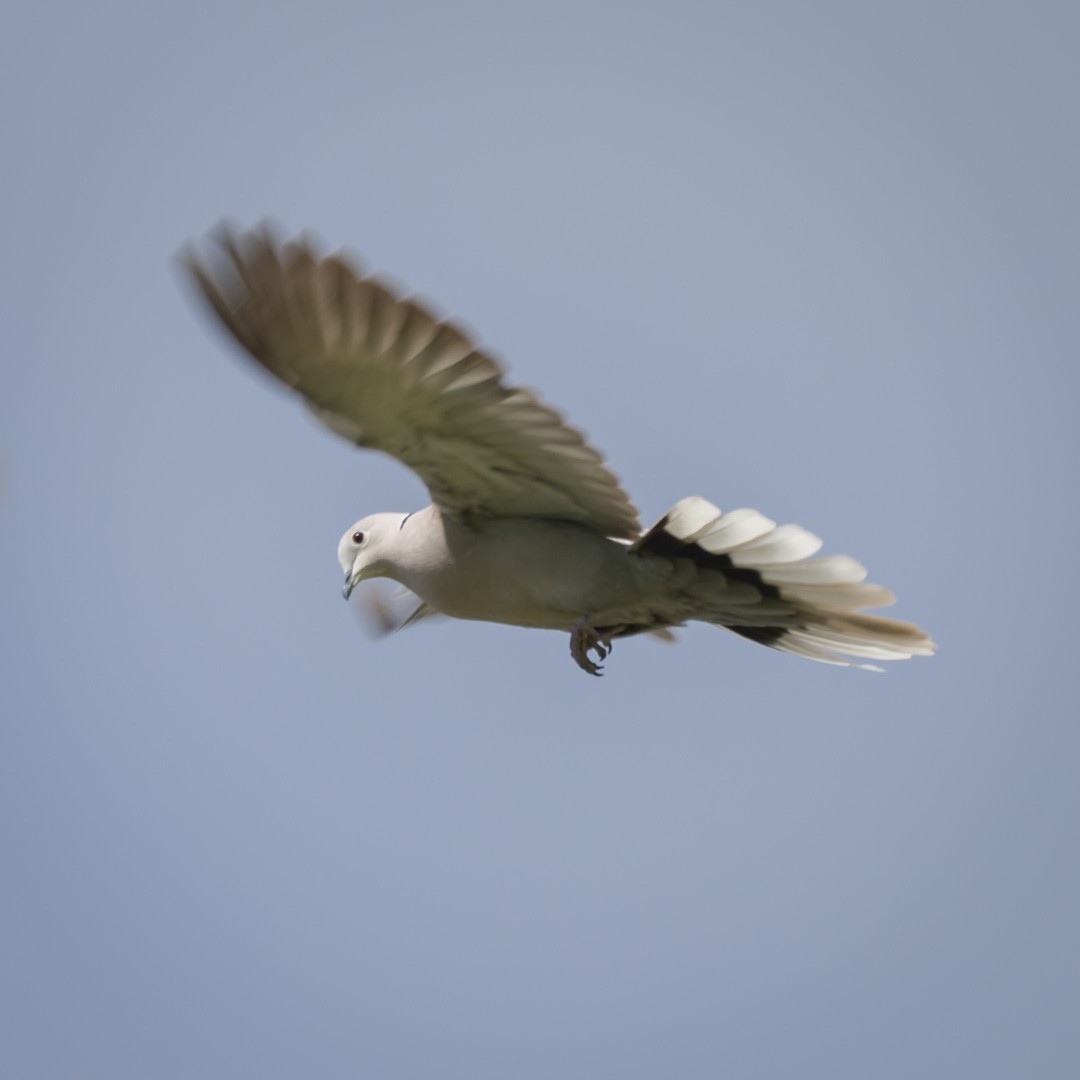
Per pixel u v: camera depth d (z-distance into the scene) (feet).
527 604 40.83
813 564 40.29
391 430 36.35
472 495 39.40
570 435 36.35
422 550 41.47
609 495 38.81
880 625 42.75
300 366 33.63
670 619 42.06
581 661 40.55
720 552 39.83
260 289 31.96
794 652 43.93
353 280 31.76
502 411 35.68
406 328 32.48
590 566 39.78
